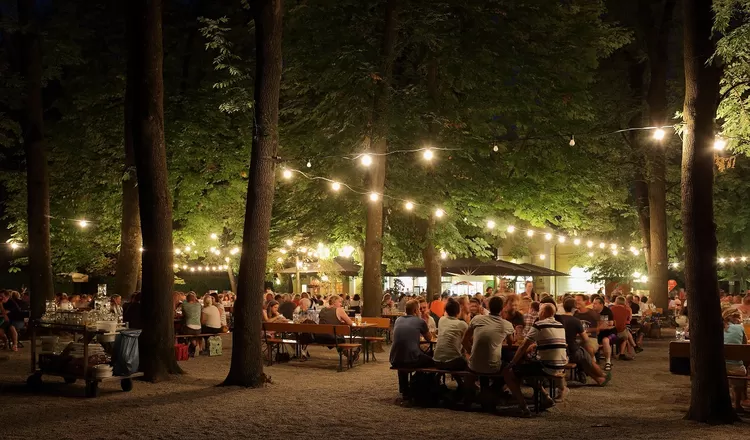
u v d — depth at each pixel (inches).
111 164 1155.3
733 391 445.1
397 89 879.7
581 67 999.6
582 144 1042.1
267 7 545.6
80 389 515.8
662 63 1197.1
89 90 1129.4
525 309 729.0
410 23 835.4
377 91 819.4
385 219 985.5
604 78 1230.9
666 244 1210.0
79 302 951.0
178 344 729.6
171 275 576.4
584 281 1989.4
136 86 568.1
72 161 1211.2
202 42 1176.2
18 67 970.1
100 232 1255.5
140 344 564.1
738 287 1956.2
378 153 814.5
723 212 1375.5
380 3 851.4
